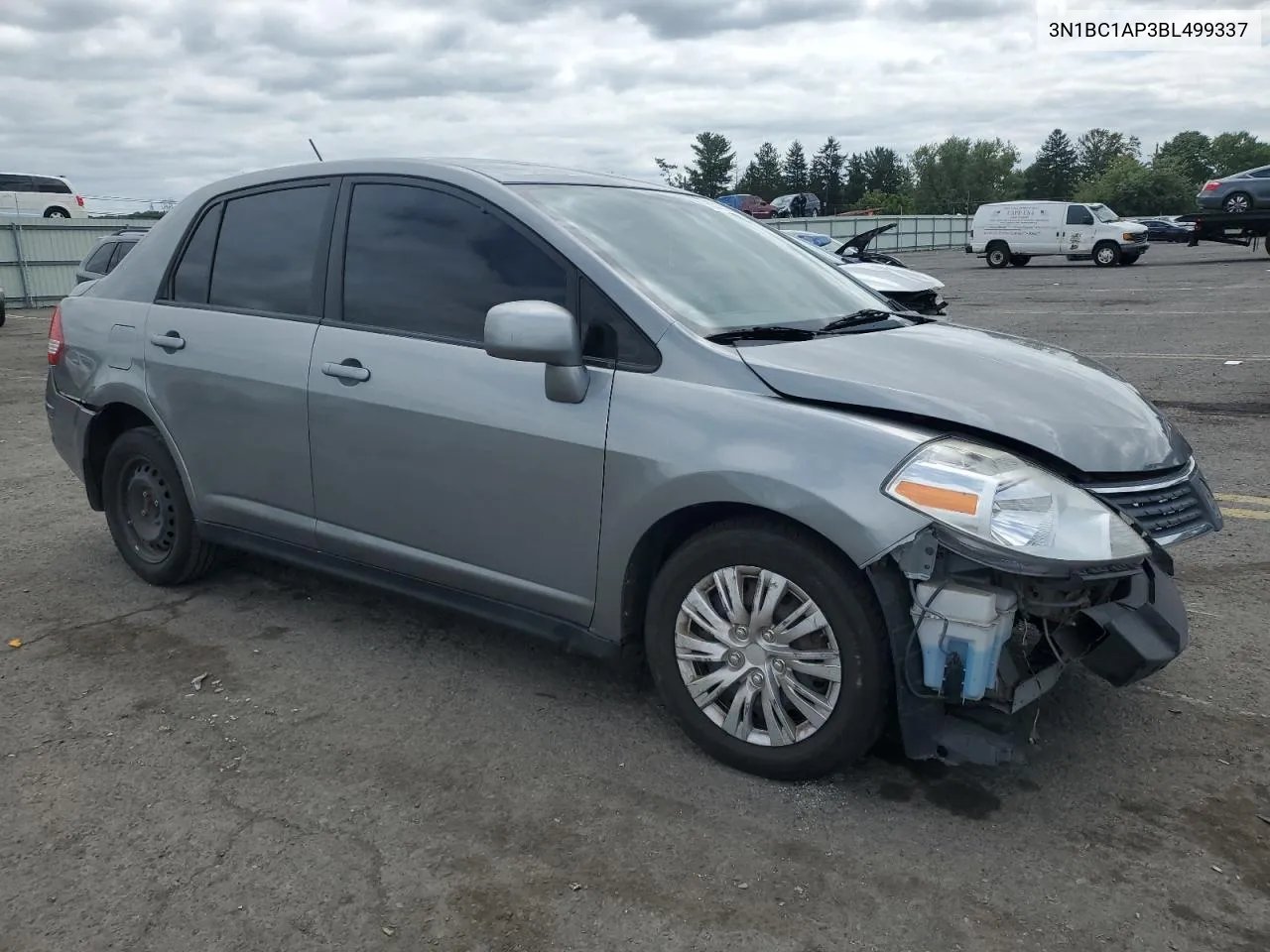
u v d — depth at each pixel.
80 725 3.48
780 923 2.49
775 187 129.38
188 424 4.35
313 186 4.10
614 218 3.68
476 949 2.41
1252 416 8.17
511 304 3.12
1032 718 3.03
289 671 3.89
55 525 5.82
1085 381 3.34
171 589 4.74
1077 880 2.64
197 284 4.43
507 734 3.41
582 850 2.78
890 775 3.12
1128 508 2.93
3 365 13.32
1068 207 32.56
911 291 12.24
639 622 3.33
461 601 3.67
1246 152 133.88
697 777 3.12
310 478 3.96
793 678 2.99
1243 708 3.53
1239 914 2.51
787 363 3.05
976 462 2.74
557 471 3.27
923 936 2.44
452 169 3.72
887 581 2.76
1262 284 21.45
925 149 123.50
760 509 2.98
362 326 3.81
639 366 3.18
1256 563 4.92
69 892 2.62
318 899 2.58
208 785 3.10
